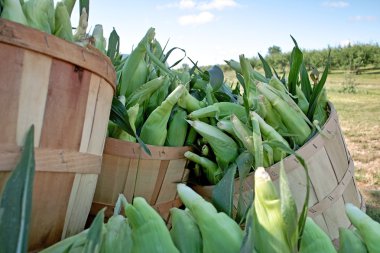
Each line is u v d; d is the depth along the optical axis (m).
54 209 0.77
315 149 1.18
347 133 6.17
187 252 0.77
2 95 0.65
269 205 0.70
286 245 0.71
